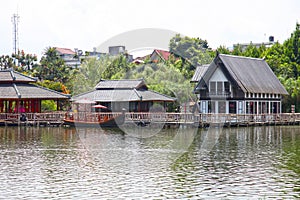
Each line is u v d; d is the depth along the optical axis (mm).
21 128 80250
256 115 88250
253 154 47719
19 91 87438
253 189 31906
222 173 37125
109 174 36531
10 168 39250
